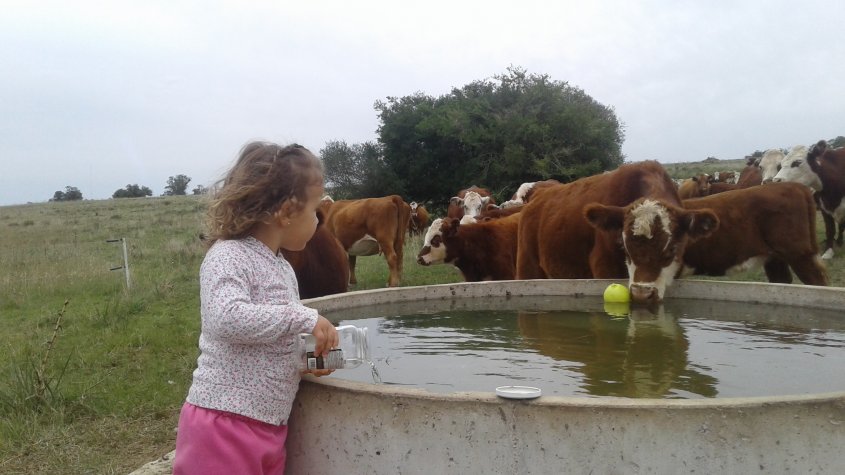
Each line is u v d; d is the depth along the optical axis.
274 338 2.27
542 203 7.99
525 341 3.92
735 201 7.69
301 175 2.47
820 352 3.56
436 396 2.33
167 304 10.43
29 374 5.91
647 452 2.19
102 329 8.61
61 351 7.47
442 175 27.86
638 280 5.36
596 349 3.70
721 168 52.09
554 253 7.45
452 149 27.84
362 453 2.45
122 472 4.53
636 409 2.18
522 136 26.25
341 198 29.39
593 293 5.38
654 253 5.46
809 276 7.60
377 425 2.41
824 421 2.20
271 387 2.35
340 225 13.24
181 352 7.43
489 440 2.28
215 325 2.26
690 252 7.66
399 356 3.57
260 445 2.31
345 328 2.61
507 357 3.52
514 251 10.48
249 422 2.31
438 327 4.34
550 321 4.53
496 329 4.28
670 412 2.17
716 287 5.20
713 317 4.63
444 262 10.61
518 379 3.07
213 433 2.27
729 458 2.18
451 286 5.00
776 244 7.61
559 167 25.75
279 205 2.44
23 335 8.51
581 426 2.21
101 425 5.36
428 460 2.35
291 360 2.40
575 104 27.38
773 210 7.58
